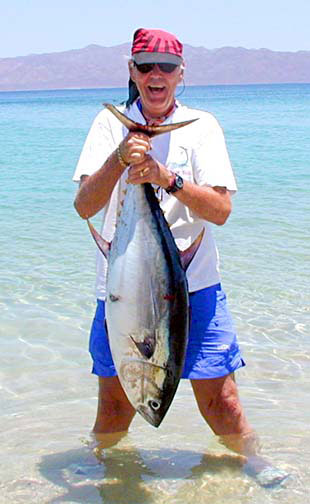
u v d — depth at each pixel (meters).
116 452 4.27
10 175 17.80
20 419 4.90
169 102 3.67
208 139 3.73
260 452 4.27
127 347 3.30
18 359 5.95
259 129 32.16
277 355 6.01
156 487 3.97
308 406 5.07
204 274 3.83
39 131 35.69
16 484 4.02
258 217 11.59
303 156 20.41
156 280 3.28
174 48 3.55
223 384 3.97
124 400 4.14
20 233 10.69
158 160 3.71
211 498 3.84
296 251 9.32
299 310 7.09
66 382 5.53
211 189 3.56
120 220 3.33
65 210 12.64
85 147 3.84
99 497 3.88
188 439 4.55
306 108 56.78
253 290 7.70
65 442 4.55
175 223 3.75
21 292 7.73
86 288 7.85
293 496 3.84
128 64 3.70
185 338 3.40
